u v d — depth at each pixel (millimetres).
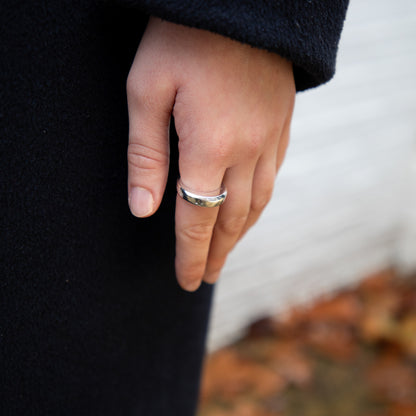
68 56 378
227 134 374
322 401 951
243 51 369
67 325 423
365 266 1283
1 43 367
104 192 410
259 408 916
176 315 477
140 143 388
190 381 520
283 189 1013
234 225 413
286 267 1104
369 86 1041
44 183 391
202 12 352
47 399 433
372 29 993
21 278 401
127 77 395
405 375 1012
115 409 472
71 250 410
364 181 1149
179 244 414
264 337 1079
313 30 370
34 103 378
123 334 451
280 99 387
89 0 375
